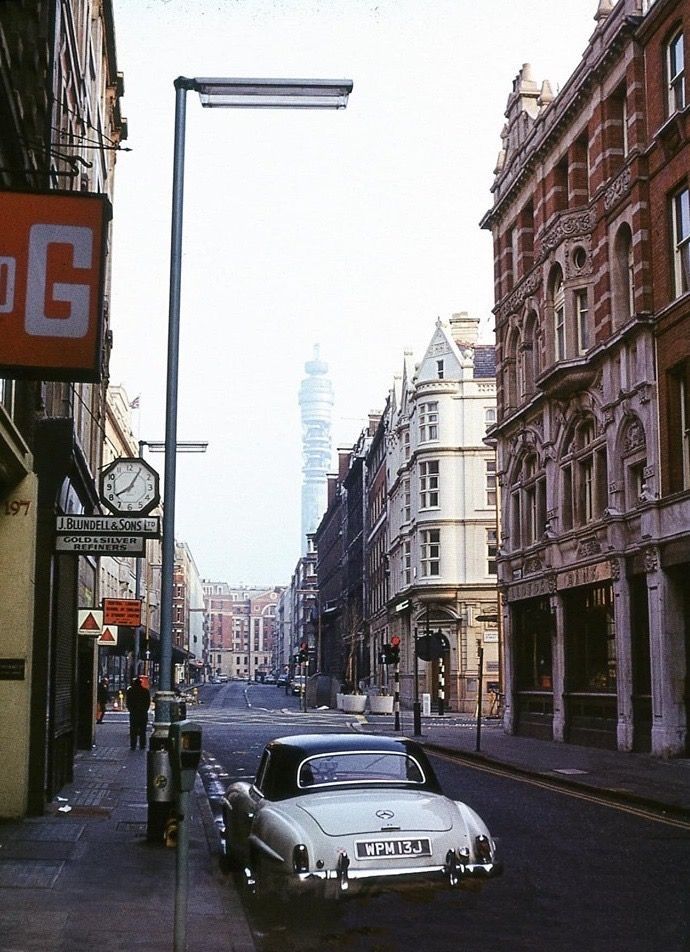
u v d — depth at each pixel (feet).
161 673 39.47
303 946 25.66
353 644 284.20
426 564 201.05
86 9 77.82
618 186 92.99
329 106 39.24
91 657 89.86
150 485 47.52
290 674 539.29
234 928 26.43
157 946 24.29
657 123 86.63
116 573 207.51
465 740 106.42
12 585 45.98
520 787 64.34
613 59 94.02
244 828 31.91
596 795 60.08
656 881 34.12
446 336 208.13
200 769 75.77
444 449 201.77
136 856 36.73
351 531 331.36
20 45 40.75
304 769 29.89
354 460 303.68
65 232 30.27
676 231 84.23
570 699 102.89
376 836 26.55
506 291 124.88
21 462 44.21
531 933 27.04
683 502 79.15
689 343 79.97
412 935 26.73
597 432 96.99
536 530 114.01
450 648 198.39
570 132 104.68
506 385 123.24
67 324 29.91
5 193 30.22
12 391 44.01
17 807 45.24
